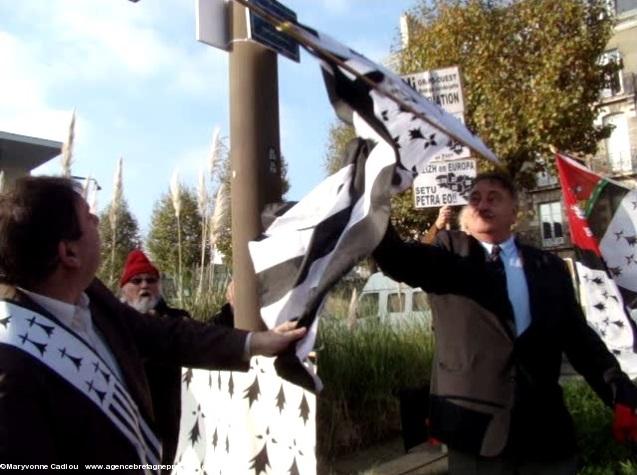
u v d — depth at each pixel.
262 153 3.99
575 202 3.95
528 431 2.42
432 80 4.88
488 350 2.47
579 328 2.64
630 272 3.87
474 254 2.59
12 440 1.30
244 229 3.96
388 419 5.16
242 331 2.03
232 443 3.41
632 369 3.62
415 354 5.62
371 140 2.11
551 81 15.88
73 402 1.43
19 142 11.88
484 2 16.72
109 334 1.73
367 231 1.99
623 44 29.62
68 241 1.58
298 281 2.09
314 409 3.07
